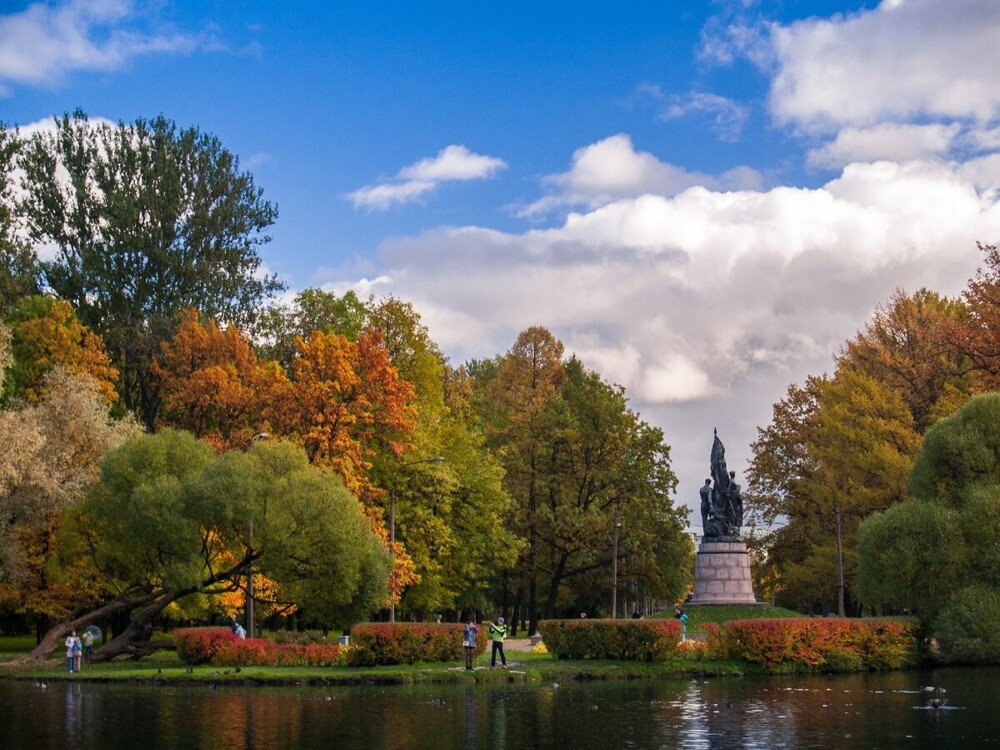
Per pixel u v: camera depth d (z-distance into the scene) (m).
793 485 81.88
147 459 53.50
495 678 47.09
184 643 51.25
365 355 63.62
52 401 57.03
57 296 74.62
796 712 34.12
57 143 76.38
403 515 67.31
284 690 42.69
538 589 90.25
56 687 44.16
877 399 74.69
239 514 50.97
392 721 31.81
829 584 76.38
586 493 84.56
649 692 41.75
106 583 56.28
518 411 88.12
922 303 83.25
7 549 53.66
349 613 53.81
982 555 53.78
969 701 37.25
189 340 69.75
